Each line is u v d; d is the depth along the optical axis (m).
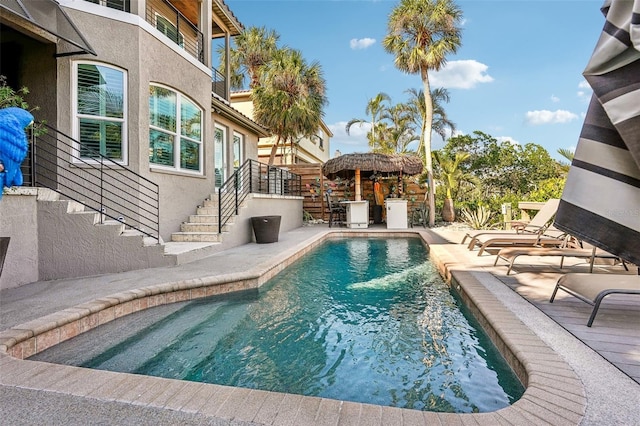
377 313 4.00
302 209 13.52
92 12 6.29
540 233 5.84
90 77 6.35
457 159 15.10
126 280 4.52
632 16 1.62
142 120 6.77
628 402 1.78
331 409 1.76
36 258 4.66
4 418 1.73
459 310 4.07
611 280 3.14
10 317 3.12
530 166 19.98
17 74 6.20
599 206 1.69
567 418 1.66
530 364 2.18
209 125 9.08
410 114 21.89
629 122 1.54
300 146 22.16
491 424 1.62
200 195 8.63
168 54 7.56
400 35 14.28
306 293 4.82
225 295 4.61
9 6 4.91
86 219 5.01
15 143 2.98
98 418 1.71
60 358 2.81
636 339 2.56
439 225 13.64
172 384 2.02
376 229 11.73
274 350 3.09
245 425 1.64
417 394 2.35
